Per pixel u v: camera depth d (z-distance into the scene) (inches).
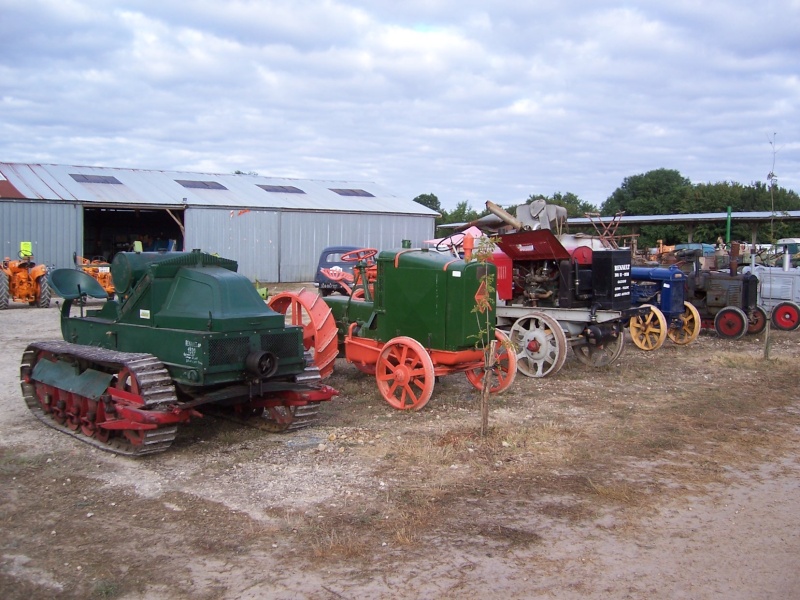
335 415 280.5
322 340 304.3
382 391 296.5
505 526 172.2
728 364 402.0
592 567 152.2
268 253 1047.6
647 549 161.6
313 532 167.8
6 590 141.3
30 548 160.1
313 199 1143.6
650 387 341.1
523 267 400.2
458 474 209.8
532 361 362.9
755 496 196.2
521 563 153.4
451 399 307.6
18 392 314.2
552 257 379.2
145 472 211.6
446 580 145.4
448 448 232.8
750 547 163.8
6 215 844.0
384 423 268.5
